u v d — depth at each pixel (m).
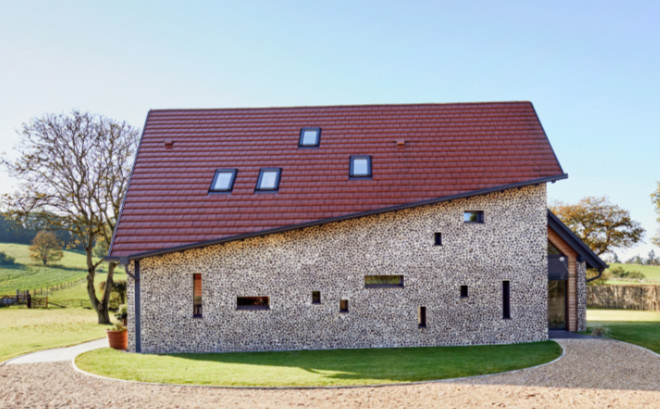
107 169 27.69
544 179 16.41
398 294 16.12
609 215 37.69
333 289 15.99
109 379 11.75
